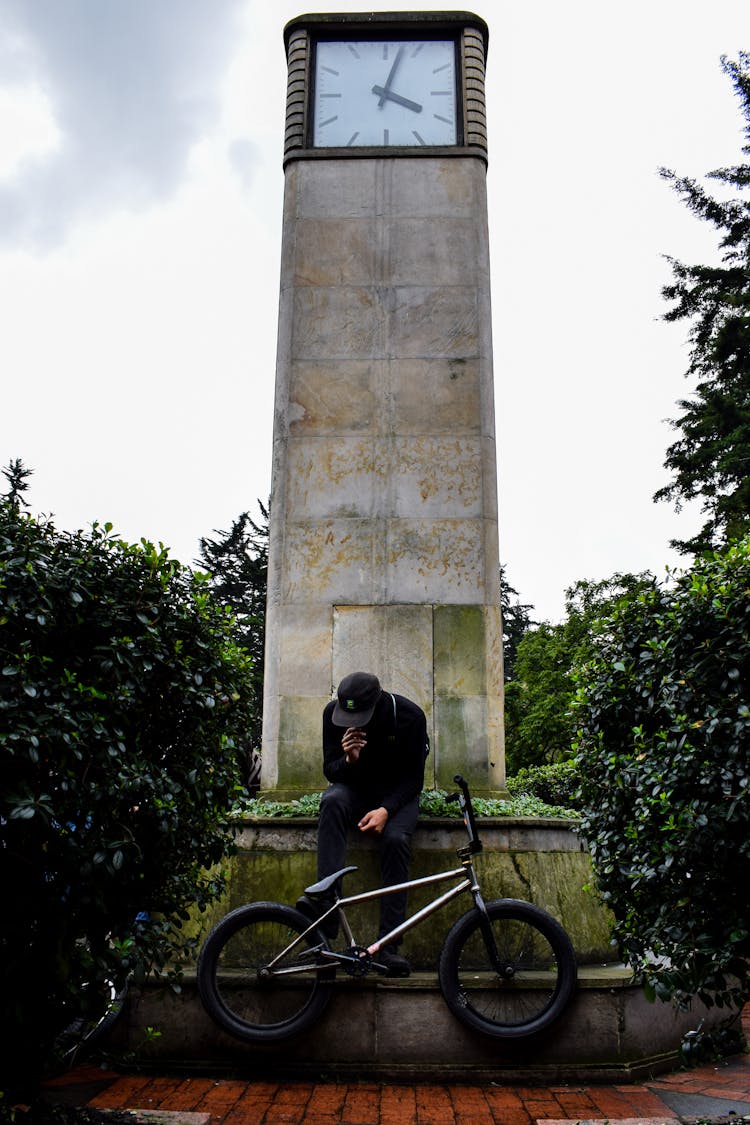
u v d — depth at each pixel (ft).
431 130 26.18
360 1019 15.44
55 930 11.85
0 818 11.45
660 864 12.90
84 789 11.80
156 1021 15.61
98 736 11.78
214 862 14.64
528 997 15.57
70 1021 12.44
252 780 23.43
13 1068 11.98
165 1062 15.42
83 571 12.71
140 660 12.85
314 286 24.73
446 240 25.05
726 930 12.26
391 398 23.95
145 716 13.34
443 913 17.42
